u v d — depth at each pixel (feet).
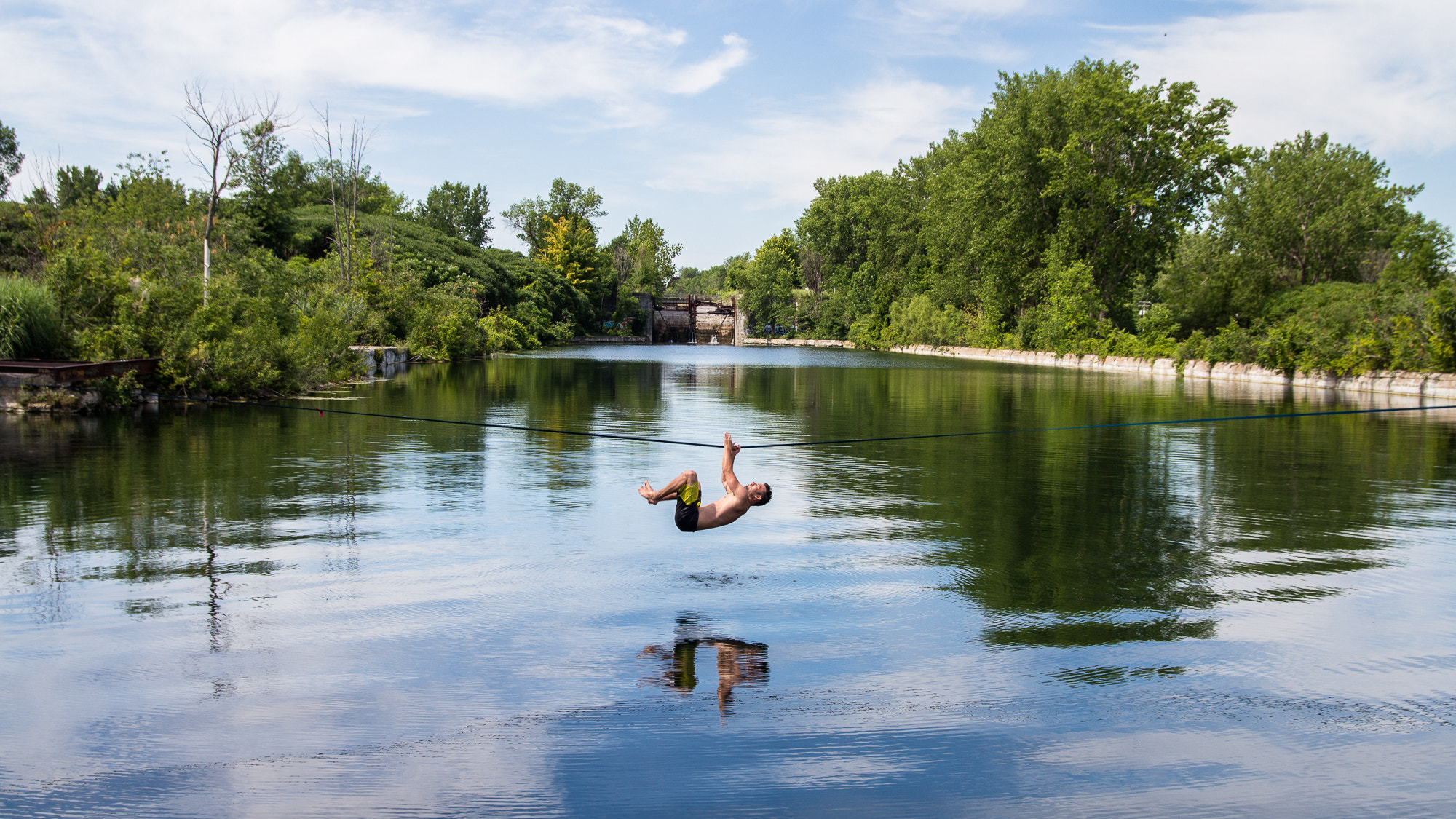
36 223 101.09
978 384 101.91
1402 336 90.58
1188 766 12.67
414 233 229.45
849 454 44.50
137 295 63.46
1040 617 19.10
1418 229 140.46
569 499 31.63
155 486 32.37
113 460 37.68
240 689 14.83
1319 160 173.06
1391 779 12.38
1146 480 36.81
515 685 15.17
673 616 18.92
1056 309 168.25
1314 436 53.31
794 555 24.17
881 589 20.99
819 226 324.19
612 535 26.16
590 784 11.90
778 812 11.23
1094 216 162.09
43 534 24.95
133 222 106.52
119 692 14.67
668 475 37.24
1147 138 161.48
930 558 23.93
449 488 33.22
